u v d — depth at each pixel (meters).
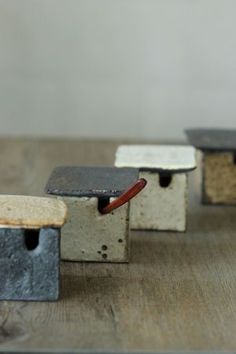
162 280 0.70
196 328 0.61
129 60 1.31
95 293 0.66
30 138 1.25
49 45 1.31
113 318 0.62
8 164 1.06
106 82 1.32
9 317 0.61
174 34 1.30
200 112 1.33
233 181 0.90
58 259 0.63
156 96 1.33
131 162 0.80
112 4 1.29
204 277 0.71
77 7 1.29
